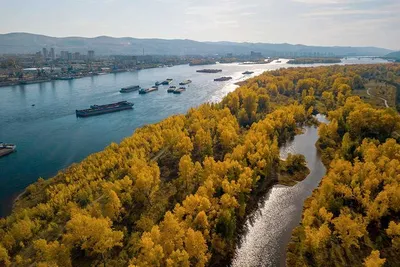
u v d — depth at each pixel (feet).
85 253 278.05
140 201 351.46
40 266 239.09
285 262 284.82
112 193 312.29
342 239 283.38
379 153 411.54
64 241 273.95
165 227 271.49
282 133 602.44
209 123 564.30
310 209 323.57
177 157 470.39
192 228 287.28
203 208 305.53
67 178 402.11
